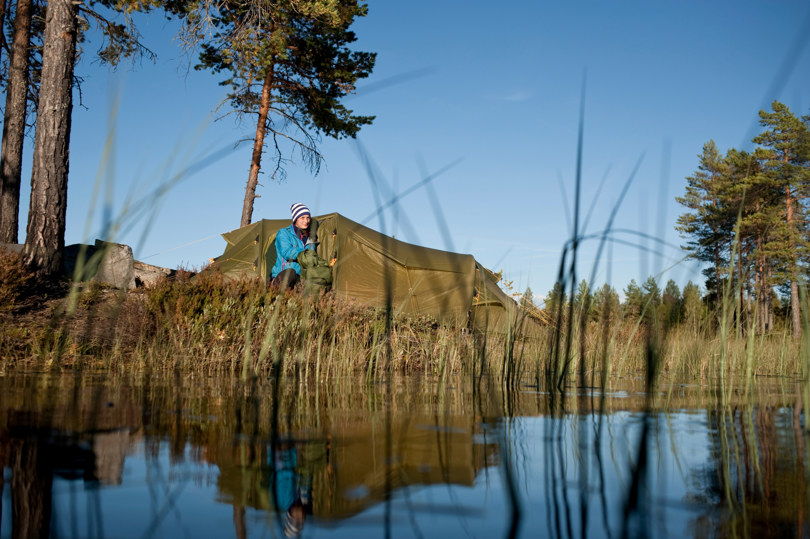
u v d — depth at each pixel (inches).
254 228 435.8
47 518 40.6
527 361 234.5
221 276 252.4
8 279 244.5
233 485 50.3
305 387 150.2
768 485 54.4
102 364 190.1
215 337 211.3
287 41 521.7
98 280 301.3
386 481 53.1
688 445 74.1
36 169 309.1
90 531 38.1
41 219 306.3
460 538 38.6
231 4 465.7
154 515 41.7
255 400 113.0
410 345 259.1
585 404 117.5
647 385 73.5
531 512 44.8
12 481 50.0
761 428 88.2
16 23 419.2
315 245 289.6
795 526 42.2
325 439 72.6
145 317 222.8
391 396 130.1
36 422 79.4
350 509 44.6
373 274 379.9
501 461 62.7
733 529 41.4
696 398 137.0
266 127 549.3
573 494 50.5
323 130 585.9
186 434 73.2
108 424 79.2
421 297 369.1
